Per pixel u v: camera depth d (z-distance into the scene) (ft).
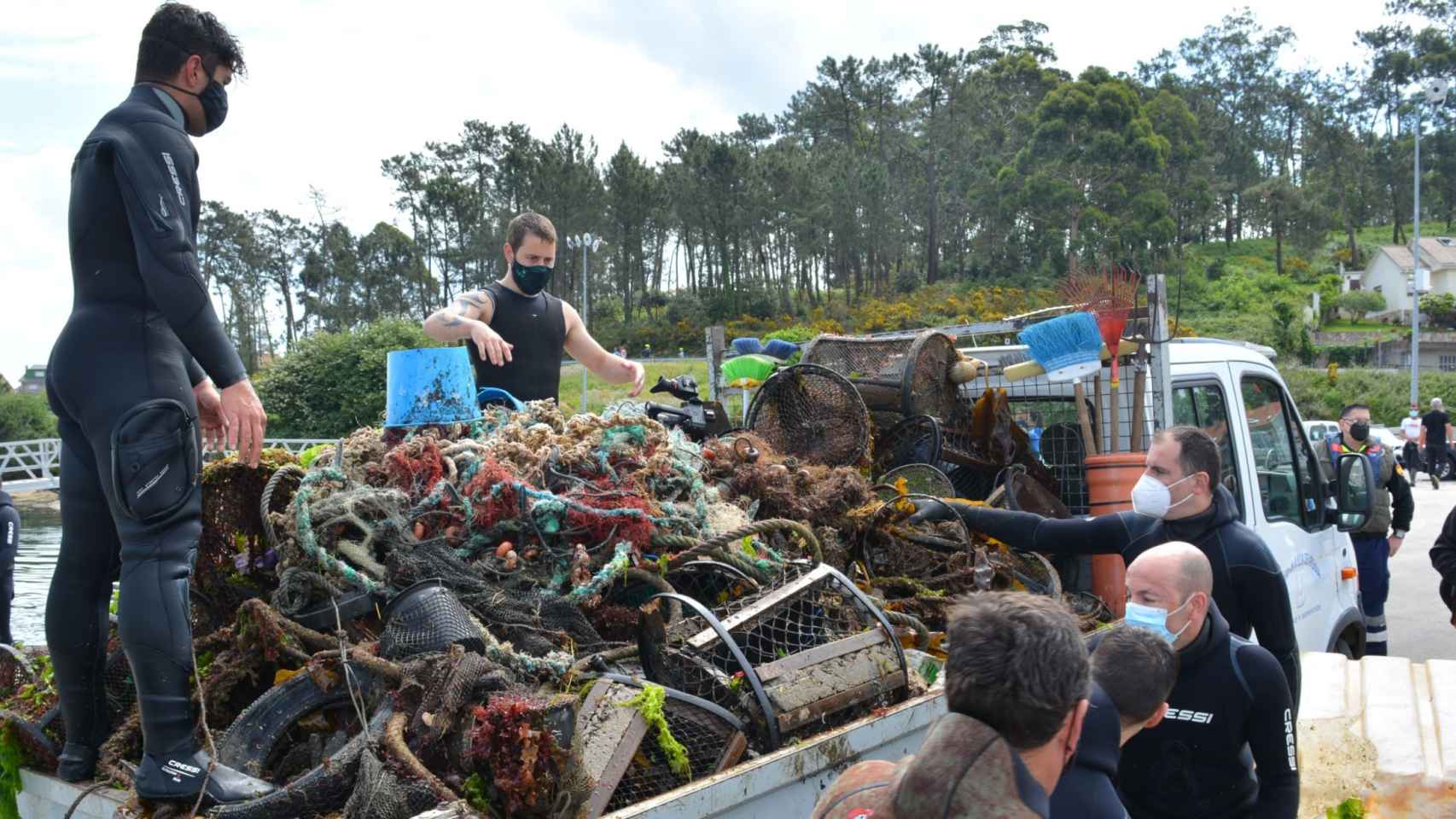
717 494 12.60
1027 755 5.23
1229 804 9.62
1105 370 18.63
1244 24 376.27
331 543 10.05
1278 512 19.63
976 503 15.78
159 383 8.68
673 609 9.96
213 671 9.60
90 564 9.37
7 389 191.52
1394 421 161.27
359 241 282.56
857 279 270.67
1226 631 9.54
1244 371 19.54
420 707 8.10
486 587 9.93
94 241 8.77
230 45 9.36
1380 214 349.41
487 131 291.17
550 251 15.87
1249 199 317.01
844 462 16.92
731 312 253.24
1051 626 5.22
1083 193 241.55
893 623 12.37
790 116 343.46
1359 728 13.88
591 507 10.74
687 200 269.85
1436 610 34.81
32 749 9.98
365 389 126.41
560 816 7.52
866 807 5.33
